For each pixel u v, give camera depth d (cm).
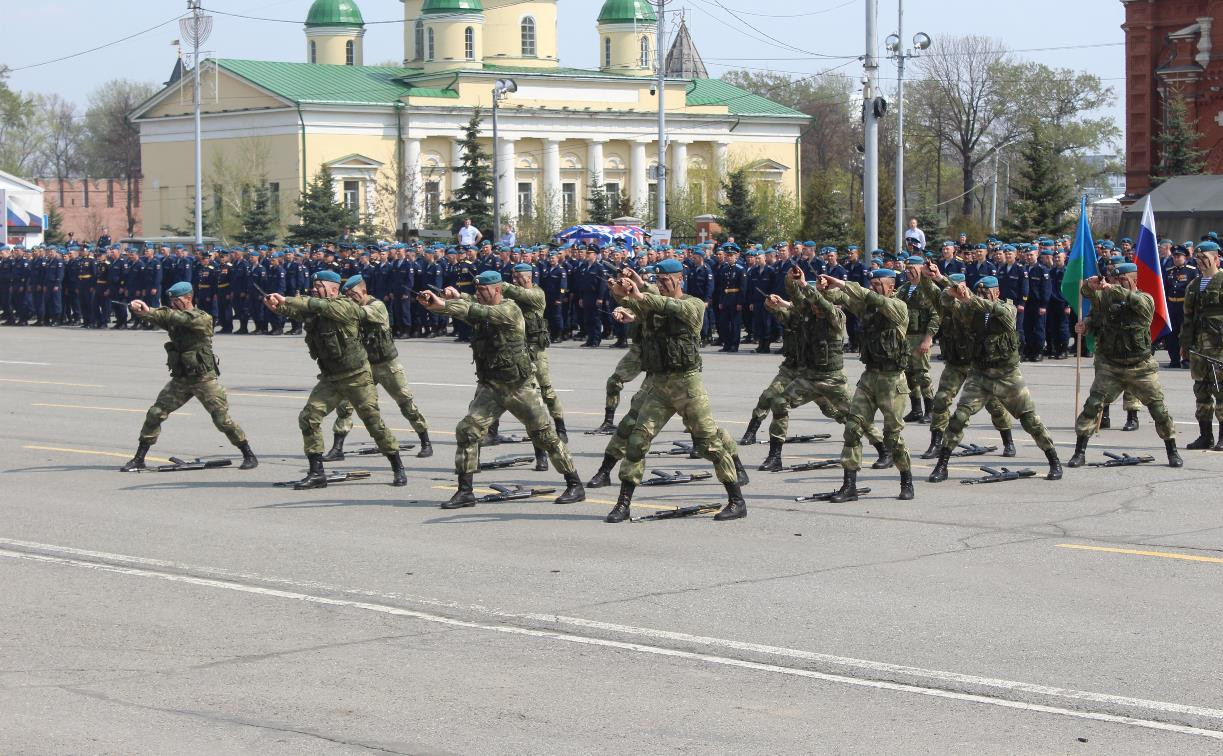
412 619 910
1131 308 1477
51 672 797
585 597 965
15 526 1212
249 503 1323
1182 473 1470
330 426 1883
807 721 718
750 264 3088
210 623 900
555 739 692
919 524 1208
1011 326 1406
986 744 685
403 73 8812
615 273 3259
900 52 4959
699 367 1212
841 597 962
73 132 14562
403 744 685
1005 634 871
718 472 1227
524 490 1345
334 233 7081
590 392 2277
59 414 2014
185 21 5809
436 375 2572
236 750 677
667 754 673
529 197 8775
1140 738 694
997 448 1645
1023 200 5831
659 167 5403
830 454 1612
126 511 1284
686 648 844
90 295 4200
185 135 8681
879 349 1298
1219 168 5303
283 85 8275
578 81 8831
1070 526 1198
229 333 3944
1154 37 5412
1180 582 1002
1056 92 9706
